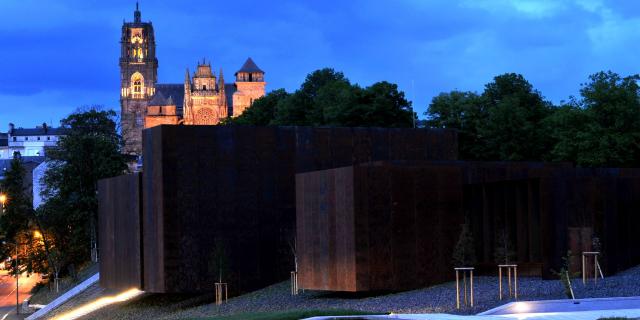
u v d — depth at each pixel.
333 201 57.50
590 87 93.50
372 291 58.91
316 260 59.31
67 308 86.12
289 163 69.19
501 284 48.88
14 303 121.00
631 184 57.06
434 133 74.38
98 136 129.25
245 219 67.44
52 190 132.50
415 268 56.50
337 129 71.06
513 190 59.19
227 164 67.25
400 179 56.62
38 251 123.75
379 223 55.91
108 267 77.88
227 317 43.22
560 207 53.84
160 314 66.19
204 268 66.19
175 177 65.75
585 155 90.50
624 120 90.94
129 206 71.44
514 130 102.25
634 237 56.94
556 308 40.41
